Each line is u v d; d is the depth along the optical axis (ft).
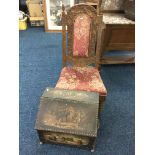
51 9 10.50
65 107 4.28
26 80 7.08
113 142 5.06
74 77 5.16
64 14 4.87
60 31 10.98
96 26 4.99
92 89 4.83
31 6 10.71
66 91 4.59
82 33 5.04
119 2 7.36
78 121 4.17
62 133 4.28
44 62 8.18
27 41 9.86
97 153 4.77
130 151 4.86
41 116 4.28
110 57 8.11
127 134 5.29
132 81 7.32
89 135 4.09
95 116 4.19
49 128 4.20
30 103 6.11
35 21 11.43
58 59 8.44
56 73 7.52
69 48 5.32
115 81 7.29
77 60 5.50
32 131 5.26
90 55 5.42
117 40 7.65
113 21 6.70
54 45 9.59
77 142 4.56
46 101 4.37
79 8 4.78
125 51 8.87
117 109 6.05
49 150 4.81
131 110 6.02
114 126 5.50
